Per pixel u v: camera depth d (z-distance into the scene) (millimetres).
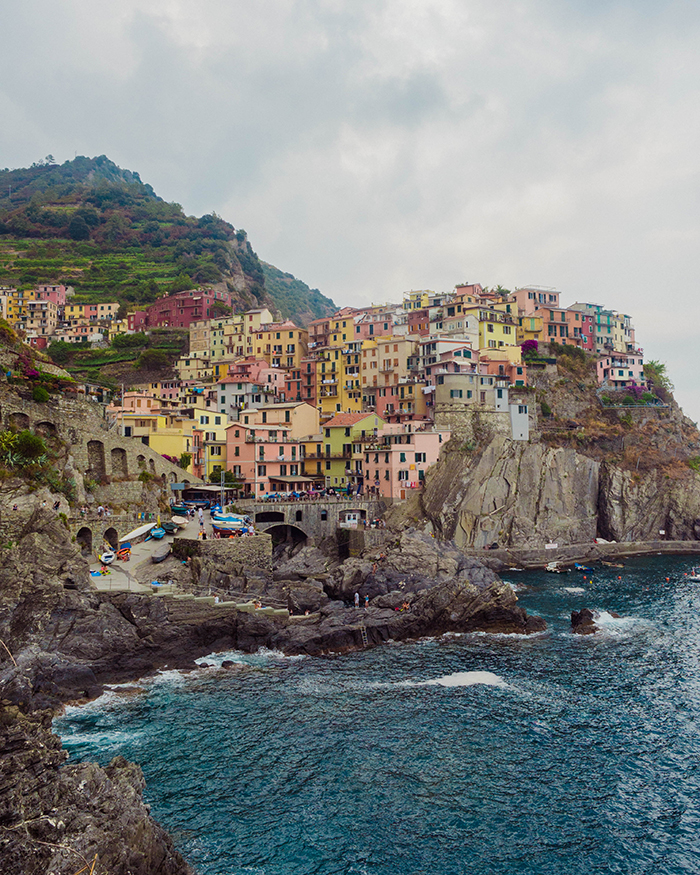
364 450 121500
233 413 148750
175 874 30641
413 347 147500
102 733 47750
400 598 75312
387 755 45781
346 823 38156
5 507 60625
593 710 53438
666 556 125438
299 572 89562
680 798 41188
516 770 44219
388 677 60031
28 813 28312
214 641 65062
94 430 85938
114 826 28469
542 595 92438
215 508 96375
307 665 62719
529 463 124125
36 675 51906
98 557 73875
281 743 47062
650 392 161500
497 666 63188
